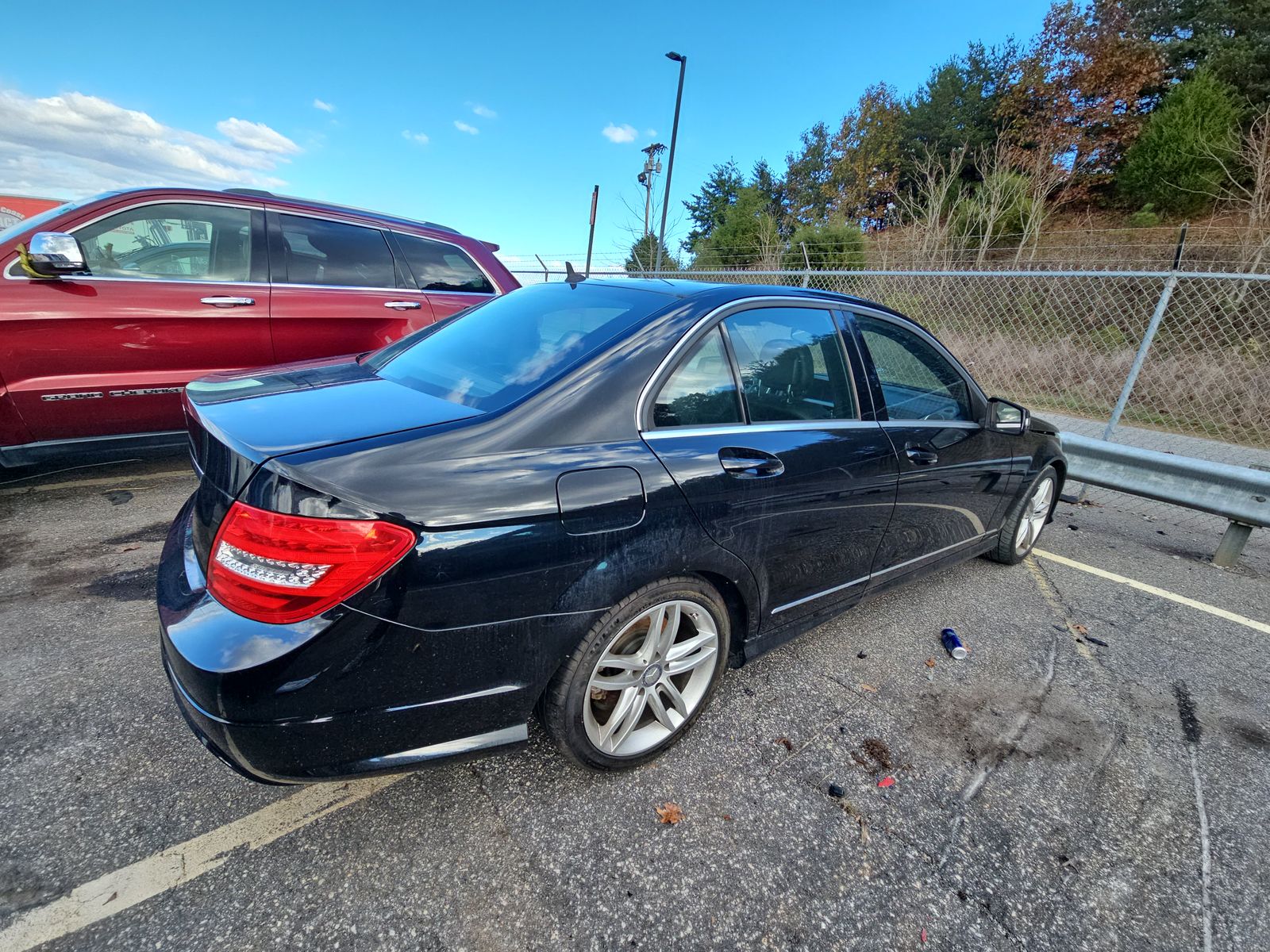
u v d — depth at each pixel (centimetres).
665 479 177
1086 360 902
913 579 295
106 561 311
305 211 414
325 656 136
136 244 360
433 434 155
